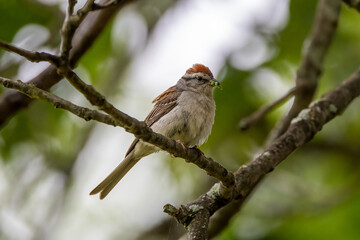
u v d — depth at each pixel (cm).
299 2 1229
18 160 1205
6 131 1188
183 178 1307
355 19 1288
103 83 1248
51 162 1202
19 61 1034
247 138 1260
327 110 832
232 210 859
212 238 861
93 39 783
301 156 1287
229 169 1248
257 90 1251
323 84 1276
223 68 1240
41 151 1206
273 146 764
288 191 1212
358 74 903
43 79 757
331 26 1009
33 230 1148
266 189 1206
